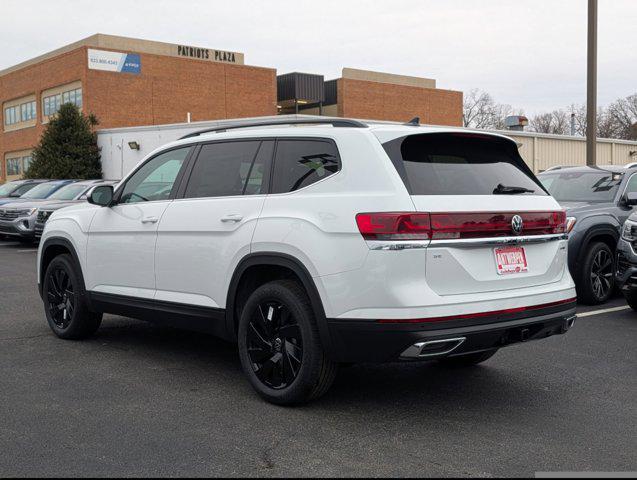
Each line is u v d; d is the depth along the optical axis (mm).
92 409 4496
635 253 7688
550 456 3787
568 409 4617
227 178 5160
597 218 8586
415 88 58938
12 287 9828
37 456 3703
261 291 4641
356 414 4461
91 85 40500
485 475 3525
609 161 30125
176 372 5414
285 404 4566
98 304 6082
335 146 4531
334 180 4438
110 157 33438
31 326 7141
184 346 6297
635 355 6074
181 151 5641
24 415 4359
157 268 5473
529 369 5625
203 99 46000
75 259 6293
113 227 5895
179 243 5273
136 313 5738
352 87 55031
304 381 4406
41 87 44375
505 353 6145
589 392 5004
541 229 4684
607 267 8719
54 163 32969
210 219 5047
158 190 5691
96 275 6086
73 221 6375
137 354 5984
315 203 4434
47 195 17609
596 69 13711
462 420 4371
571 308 4828
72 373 5355
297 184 4652
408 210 4078
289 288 4520
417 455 3781
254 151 5047
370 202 4172
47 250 6711
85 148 33500
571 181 9789
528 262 4609
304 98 54219
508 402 4758
